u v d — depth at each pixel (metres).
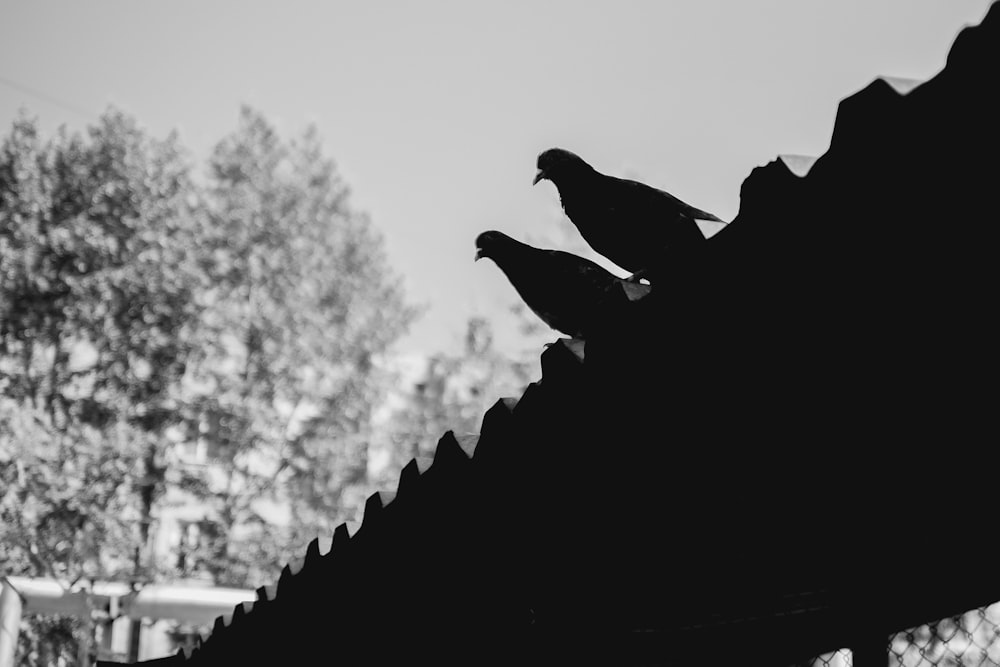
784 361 2.49
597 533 3.37
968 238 1.97
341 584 4.96
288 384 28.38
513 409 3.36
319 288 28.95
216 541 27.41
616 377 2.90
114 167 28.19
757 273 2.39
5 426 26.20
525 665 3.82
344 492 28.53
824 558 2.60
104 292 27.53
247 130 29.17
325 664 5.48
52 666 26.89
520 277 4.34
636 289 2.88
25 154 28.25
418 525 4.11
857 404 2.34
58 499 25.84
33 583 20.47
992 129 1.82
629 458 3.07
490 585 3.92
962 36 1.77
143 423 27.28
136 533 26.72
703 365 2.70
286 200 29.02
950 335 2.08
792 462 2.58
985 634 2.93
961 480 2.19
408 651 4.64
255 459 28.33
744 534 2.83
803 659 2.82
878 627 2.45
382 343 29.33
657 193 4.18
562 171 4.46
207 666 7.50
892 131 1.95
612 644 3.36
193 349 27.72
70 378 27.56
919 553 2.39
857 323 2.26
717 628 3.09
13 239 27.72
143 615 20.62
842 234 2.18
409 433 28.70
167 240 28.19
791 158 2.22
